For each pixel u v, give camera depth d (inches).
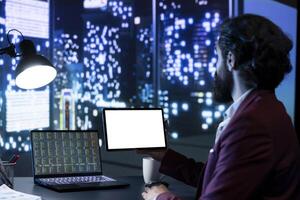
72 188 60.2
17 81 65.3
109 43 139.4
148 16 139.3
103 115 61.9
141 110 63.7
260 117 35.1
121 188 63.1
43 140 67.3
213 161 37.8
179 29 137.8
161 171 57.6
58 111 130.6
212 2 134.1
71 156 68.4
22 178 69.2
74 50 135.1
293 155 36.6
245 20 38.0
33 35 125.4
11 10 118.4
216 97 41.6
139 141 62.4
